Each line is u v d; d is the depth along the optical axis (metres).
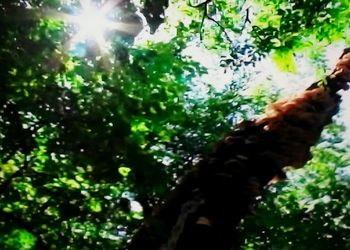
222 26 13.41
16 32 6.91
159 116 8.97
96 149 8.05
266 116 2.92
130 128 8.04
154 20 7.21
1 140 9.22
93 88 8.07
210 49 14.47
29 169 10.67
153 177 8.32
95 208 11.09
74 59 7.97
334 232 14.20
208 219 2.51
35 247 11.09
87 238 11.32
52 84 7.83
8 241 11.08
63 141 8.27
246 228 13.80
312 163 17.39
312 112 2.94
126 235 11.68
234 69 11.78
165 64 9.58
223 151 2.78
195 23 13.30
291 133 2.83
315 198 16.16
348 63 3.33
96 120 7.91
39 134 9.77
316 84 3.22
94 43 7.47
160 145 14.52
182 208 2.57
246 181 2.63
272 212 14.14
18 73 7.25
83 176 10.20
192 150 15.37
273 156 2.73
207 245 2.47
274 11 12.30
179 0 14.66
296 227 14.27
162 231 2.50
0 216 10.75
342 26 10.90
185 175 2.80
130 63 7.96
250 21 12.46
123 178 8.95
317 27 10.86
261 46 11.12
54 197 10.85
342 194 15.33
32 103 7.95
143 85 8.85
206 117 16.34
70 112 7.98
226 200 2.59
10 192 10.80
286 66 11.16
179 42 12.41
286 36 10.82
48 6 7.16
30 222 10.83
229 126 16.58
